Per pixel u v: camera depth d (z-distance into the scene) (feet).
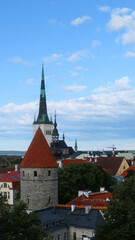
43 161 290.76
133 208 177.58
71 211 254.88
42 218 238.89
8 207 181.78
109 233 177.99
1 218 170.40
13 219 172.96
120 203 183.42
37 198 288.30
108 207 186.70
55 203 296.71
